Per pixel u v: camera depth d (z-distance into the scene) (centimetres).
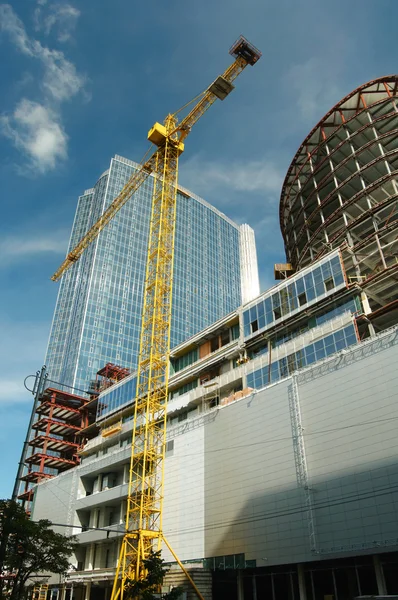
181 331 19400
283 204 8981
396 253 5988
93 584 6938
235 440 5459
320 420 4628
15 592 4769
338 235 6856
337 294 5525
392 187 6694
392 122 7138
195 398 6688
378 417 4169
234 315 6869
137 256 19475
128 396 8800
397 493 3788
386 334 4416
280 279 8594
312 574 4328
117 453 7575
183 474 5997
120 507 7375
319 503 4294
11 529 4503
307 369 4975
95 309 17362
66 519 8194
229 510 5147
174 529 5747
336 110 7775
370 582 3891
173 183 8056
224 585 5050
